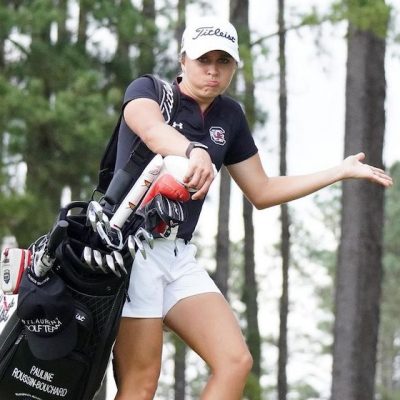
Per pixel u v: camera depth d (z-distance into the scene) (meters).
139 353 10.60
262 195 11.61
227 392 10.41
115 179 10.25
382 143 38.69
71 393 10.12
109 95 37.59
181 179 9.77
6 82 35.84
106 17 40.19
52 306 9.74
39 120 34.97
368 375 38.78
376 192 38.88
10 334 10.12
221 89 10.63
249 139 11.50
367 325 38.78
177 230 10.70
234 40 10.55
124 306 10.56
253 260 53.94
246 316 53.38
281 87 52.09
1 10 37.19
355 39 38.38
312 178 11.45
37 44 38.72
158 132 10.11
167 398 91.88
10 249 10.18
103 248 9.86
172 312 10.77
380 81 38.62
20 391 10.20
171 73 43.75
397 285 114.31
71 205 10.02
